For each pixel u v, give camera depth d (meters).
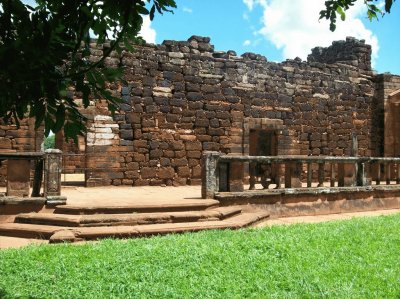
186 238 7.18
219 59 16.72
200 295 4.65
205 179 9.97
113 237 7.49
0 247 6.92
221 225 8.33
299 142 18.28
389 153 20.31
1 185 13.04
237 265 5.72
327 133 19.02
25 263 5.64
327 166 18.78
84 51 2.53
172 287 4.90
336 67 19.62
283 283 5.08
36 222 8.15
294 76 18.41
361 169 12.42
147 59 15.20
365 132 20.09
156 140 15.17
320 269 5.62
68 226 7.89
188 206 9.09
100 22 2.51
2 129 13.16
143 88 15.05
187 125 15.82
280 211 10.68
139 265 5.60
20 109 2.47
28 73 2.32
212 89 16.41
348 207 11.94
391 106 20.50
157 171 15.10
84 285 4.93
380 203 12.70
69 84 2.63
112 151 14.37
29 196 9.01
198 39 16.39
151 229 7.77
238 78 17.03
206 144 16.14
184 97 15.84
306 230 8.13
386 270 5.62
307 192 11.10
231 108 16.75
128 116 14.70
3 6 2.28
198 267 5.60
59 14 2.29
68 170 21.08
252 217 9.34
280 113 17.84
